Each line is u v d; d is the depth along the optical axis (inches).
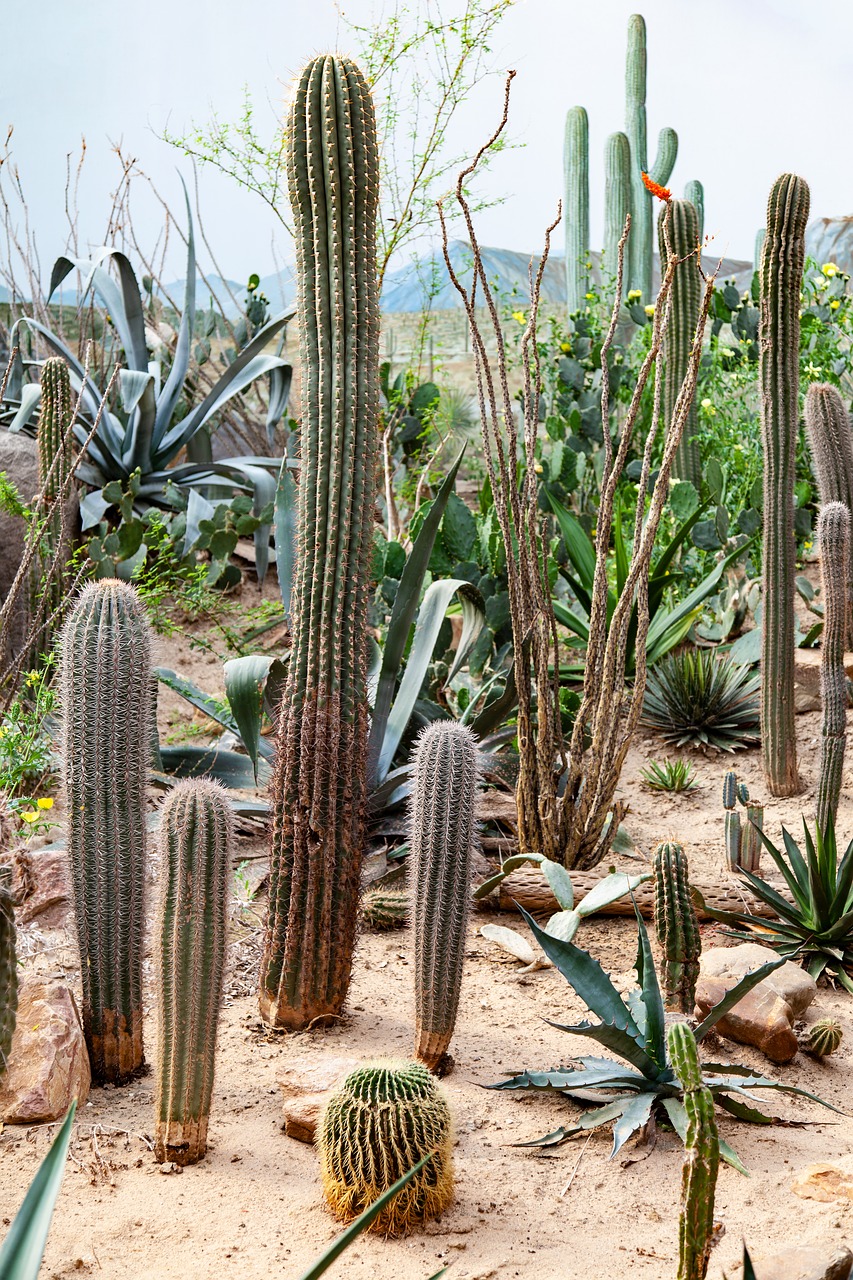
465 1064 135.2
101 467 315.0
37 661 239.0
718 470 290.7
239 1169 111.8
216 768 207.0
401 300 477.7
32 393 283.0
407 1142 100.9
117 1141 115.3
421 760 128.6
